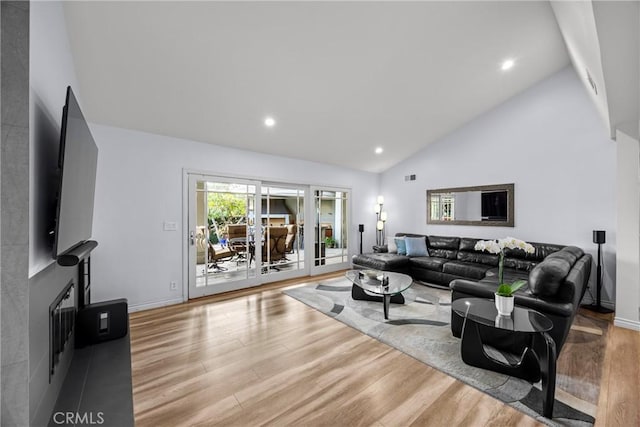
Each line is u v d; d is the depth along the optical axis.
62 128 1.25
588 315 3.24
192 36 2.31
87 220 1.88
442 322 3.00
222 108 3.29
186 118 3.36
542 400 1.76
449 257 4.83
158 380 1.99
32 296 1.13
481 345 2.11
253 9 2.19
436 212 5.43
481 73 3.60
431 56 3.08
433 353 2.34
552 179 4.02
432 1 2.41
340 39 2.61
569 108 3.87
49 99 1.49
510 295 2.04
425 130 4.90
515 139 4.38
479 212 4.80
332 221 5.72
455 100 4.14
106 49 2.30
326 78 3.11
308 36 2.52
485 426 1.55
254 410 1.70
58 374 1.48
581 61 2.59
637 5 1.26
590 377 1.99
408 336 2.66
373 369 2.12
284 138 4.27
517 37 3.05
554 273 2.13
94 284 3.11
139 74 2.60
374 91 3.52
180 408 1.71
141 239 3.41
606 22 1.39
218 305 3.59
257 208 4.55
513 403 1.73
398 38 2.73
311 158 5.18
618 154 2.87
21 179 1.01
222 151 4.14
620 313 2.90
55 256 1.20
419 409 1.69
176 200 3.70
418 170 5.74
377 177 6.52
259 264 4.59
